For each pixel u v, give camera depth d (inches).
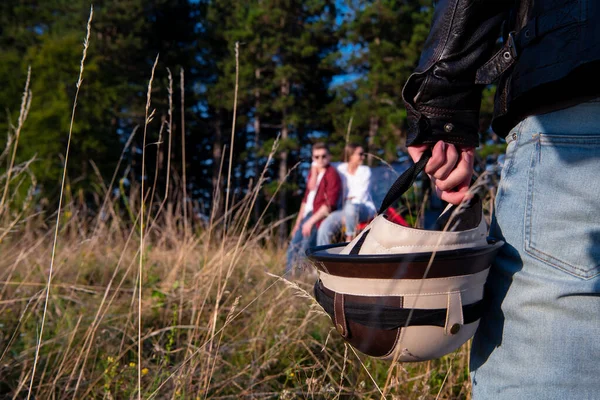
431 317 39.5
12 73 889.5
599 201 37.9
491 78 43.5
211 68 1193.4
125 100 1040.2
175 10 1182.3
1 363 74.2
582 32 37.3
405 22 925.2
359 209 167.2
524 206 41.1
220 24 1202.6
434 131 44.7
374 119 879.1
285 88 1091.9
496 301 42.8
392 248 41.4
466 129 45.1
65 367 75.5
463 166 45.9
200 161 1187.3
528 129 41.9
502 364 41.5
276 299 96.9
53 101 863.7
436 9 45.9
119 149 921.5
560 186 39.1
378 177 172.1
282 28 1072.2
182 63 1139.9
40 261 117.4
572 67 37.2
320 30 1067.9
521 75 41.2
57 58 924.6
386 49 881.5
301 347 87.8
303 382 74.4
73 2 1146.7
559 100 39.5
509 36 43.1
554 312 38.6
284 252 167.6
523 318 40.1
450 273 39.2
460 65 43.9
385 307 39.5
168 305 103.8
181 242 131.0
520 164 42.2
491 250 40.0
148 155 1015.0
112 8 1074.1
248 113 1173.1
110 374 72.6
